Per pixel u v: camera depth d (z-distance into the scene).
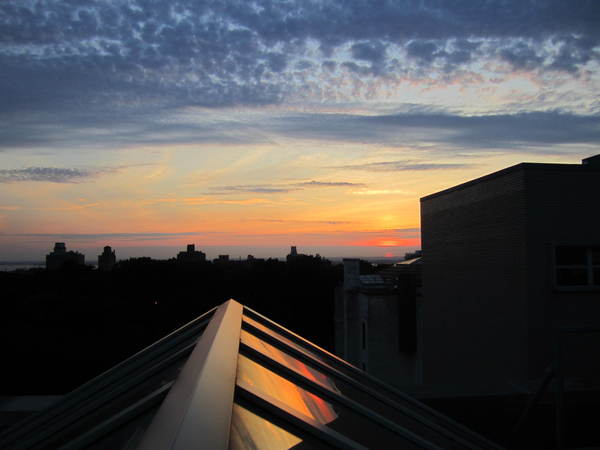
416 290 23.39
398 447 3.45
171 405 2.22
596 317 12.98
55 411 4.54
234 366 3.10
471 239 15.84
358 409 3.81
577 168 13.11
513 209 13.38
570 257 13.13
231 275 49.59
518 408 9.48
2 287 40.84
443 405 9.52
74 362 29.59
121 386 3.83
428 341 19.38
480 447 5.05
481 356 15.13
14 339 32.16
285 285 49.84
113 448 2.18
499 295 14.09
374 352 23.38
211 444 1.75
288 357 4.70
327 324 49.06
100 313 40.25
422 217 20.16
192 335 4.78
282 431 2.51
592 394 9.97
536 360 12.66
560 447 6.69
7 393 23.89
